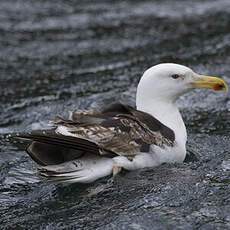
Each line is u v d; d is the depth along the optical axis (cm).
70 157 1229
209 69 1981
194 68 2003
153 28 2503
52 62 2170
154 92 1329
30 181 1312
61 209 1177
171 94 1333
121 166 1221
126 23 2580
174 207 1149
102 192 1199
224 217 1110
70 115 1249
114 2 2877
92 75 2022
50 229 1112
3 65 2147
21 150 1483
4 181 1316
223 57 2095
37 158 1212
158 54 2192
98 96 1823
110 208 1159
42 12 2750
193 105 1736
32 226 1130
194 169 1284
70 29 2534
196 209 1138
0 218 1163
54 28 2548
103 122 1223
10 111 1755
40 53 2267
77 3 2877
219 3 2769
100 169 1210
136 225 1097
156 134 1267
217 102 1747
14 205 1209
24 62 2178
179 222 1099
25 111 1747
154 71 1329
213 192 1194
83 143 1180
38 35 2469
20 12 2742
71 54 2248
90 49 2294
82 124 1205
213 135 1518
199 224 1091
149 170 1253
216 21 2530
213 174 1268
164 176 1245
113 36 2436
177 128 1323
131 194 1192
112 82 1944
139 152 1239
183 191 1198
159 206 1153
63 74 2047
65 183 1218
